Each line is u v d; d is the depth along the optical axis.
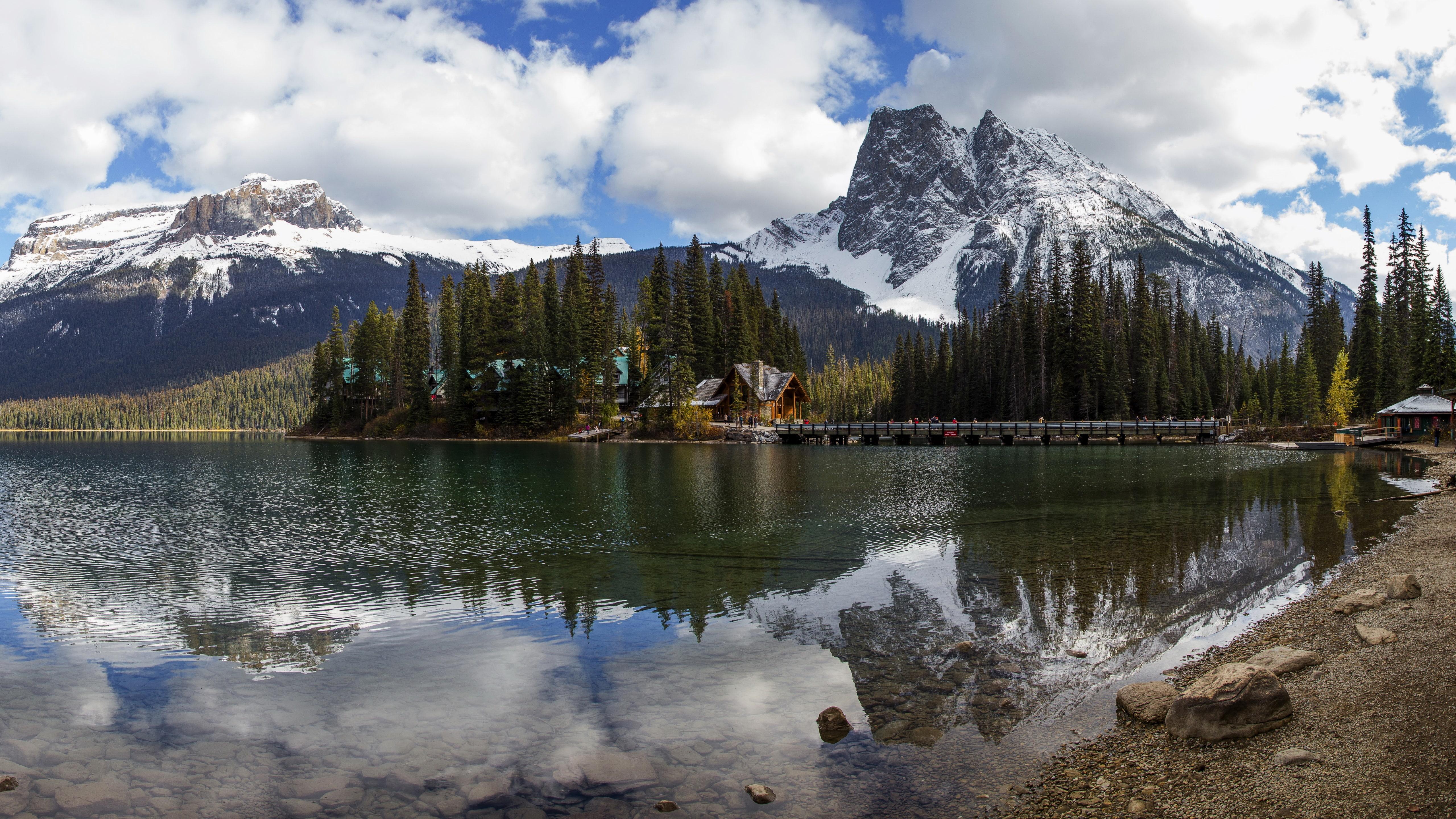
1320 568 17.12
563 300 107.50
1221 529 23.14
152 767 8.57
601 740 9.05
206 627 14.17
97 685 11.21
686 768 8.29
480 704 10.24
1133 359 99.12
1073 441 84.88
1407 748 7.71
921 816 7.16
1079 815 7.04
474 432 100.44
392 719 9.81
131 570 19.25
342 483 41.19
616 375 102.69
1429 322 71.00
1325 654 10.94
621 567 19.00
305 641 13.18
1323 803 6.91
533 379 97.19
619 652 12.34
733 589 16.59
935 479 41.72
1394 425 67.56
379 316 121.25
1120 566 18.20
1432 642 10.83
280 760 8.70
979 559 19.30
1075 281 95.25
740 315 110.69
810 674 11.15
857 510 28.84
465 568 19.11
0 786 8.06
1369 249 89.44
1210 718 8.40
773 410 102.25
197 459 65.44
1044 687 10.40
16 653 12.63
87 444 107.94
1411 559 17.38
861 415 160.62
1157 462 53.69
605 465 53.72
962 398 113.12
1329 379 99.38
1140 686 9.59
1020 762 8.19
